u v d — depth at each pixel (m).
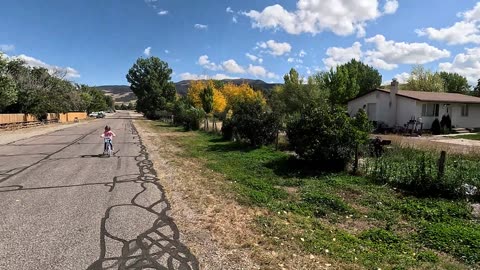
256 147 15.15
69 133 26.88
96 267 3.99
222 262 4.21
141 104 74.38
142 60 73.69
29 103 38.34
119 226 5.41
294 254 4.48
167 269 3.99
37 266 3.98
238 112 17.34
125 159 12.84
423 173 7.59
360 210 6.61
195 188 8.09
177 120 37.97
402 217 6.18
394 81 24.67
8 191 7.61
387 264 4.29
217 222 5.70
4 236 4.91
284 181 8.95
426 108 23.97
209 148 15.94
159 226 5.45
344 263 4.27
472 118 26.45
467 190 7.08
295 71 39.03
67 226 5.36
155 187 8.18
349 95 44.25
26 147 16.84
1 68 31.39
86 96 77.44
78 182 8.65
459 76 55.94
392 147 11.94
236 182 8.88
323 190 7.93
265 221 5.75
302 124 10.48
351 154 9.82
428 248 4.87
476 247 4.72
